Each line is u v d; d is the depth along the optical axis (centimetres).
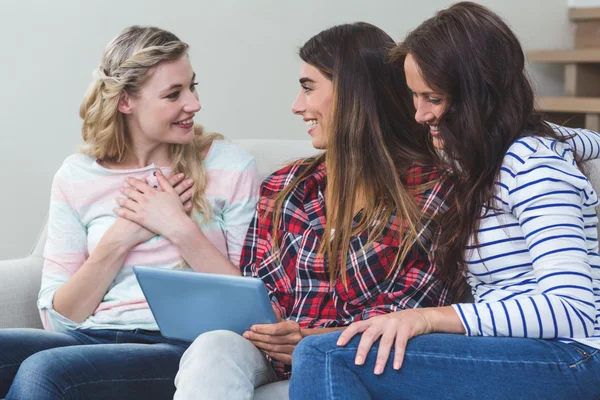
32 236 323
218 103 344
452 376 131
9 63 311
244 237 188
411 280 164
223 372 144
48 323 186
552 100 403
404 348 132
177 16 332
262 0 348
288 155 212
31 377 153
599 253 160
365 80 171
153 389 163
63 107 322
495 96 149
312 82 177
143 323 180
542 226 139
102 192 189
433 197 165
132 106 184
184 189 188
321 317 169
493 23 149
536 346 133
